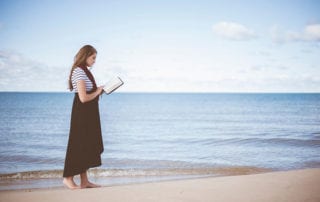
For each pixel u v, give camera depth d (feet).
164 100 384.68
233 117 124.77
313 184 14.71
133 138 66.74
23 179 27.68
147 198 12.87
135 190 14.33
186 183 15.60
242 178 16.43
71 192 14.47
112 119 124.06
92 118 15.61
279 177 16.35
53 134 73.97
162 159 39.93
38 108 185.37
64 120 113.39
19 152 47.55
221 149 47.93
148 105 257.96
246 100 353.31
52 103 254.68
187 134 72.49
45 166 36.47
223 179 16.35
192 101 341.62
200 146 52.11
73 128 15.44
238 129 81.20
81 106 15.34
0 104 236.43
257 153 43.45
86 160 15.57
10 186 25.02
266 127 84.12
